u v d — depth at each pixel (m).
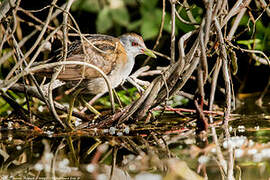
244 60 13.64
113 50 10.58
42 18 13.30
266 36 12.73
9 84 9.34
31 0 13.31
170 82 9.23
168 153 8.29
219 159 7.94
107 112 10.78
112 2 13.68
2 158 8.22
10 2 9.27
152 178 7.16
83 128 9.77
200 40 8.64
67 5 9.03
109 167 7.69
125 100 12.39
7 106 11.84
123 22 13.74
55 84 10.79
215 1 9.31
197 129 9.38
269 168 7.55
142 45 11.42
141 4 13.44
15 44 9.86
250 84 13.97
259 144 8.55
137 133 9.62
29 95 10.32
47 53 12.55
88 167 7.69
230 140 8.78
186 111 10.77
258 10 10.55
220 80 13.27
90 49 10.33
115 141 9.11
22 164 7.91
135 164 7.83
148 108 9.55
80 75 10.16
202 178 7.23
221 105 12.48
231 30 10.30
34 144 8.96
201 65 8.81
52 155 8.32
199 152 8.29
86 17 14.27
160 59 13.97
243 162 7.82
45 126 10.14
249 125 10.05
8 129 9.97
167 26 13.09
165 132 9.66
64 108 10.42
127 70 10.93
